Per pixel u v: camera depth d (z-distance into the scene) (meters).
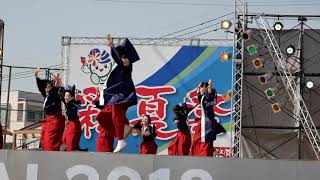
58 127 16.70
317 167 11.88
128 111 28.27
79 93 28.45
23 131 34.84
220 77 28.05
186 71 28.23
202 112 17.56
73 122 16.70
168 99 28.11
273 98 26.95
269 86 27.00
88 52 28.62
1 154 13.42
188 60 28.31
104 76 28.41
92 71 28.53
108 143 15.82
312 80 27.08
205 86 17.70
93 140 28.06
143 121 20.83
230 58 27.25
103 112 15.48
